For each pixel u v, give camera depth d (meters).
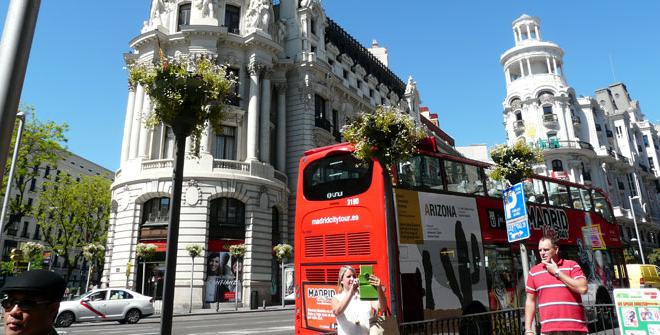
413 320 9.23
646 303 5.93
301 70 40.41
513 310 9.59
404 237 9.79
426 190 10.88
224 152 34.38
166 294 6.54
